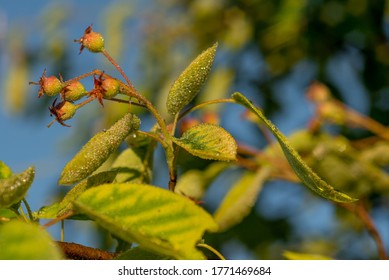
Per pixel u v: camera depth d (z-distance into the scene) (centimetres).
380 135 87
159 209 50
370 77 104
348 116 88
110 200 50
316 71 107
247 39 110
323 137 85
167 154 56
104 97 56
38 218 55
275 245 100
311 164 84
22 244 46
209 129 55
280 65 109
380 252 82
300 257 64
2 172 56
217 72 107
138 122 56
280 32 108
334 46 106
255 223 98
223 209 79
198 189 81
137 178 63
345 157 85
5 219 53
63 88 56
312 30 106
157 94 112
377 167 87
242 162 82
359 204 84
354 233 102
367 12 103
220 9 115
